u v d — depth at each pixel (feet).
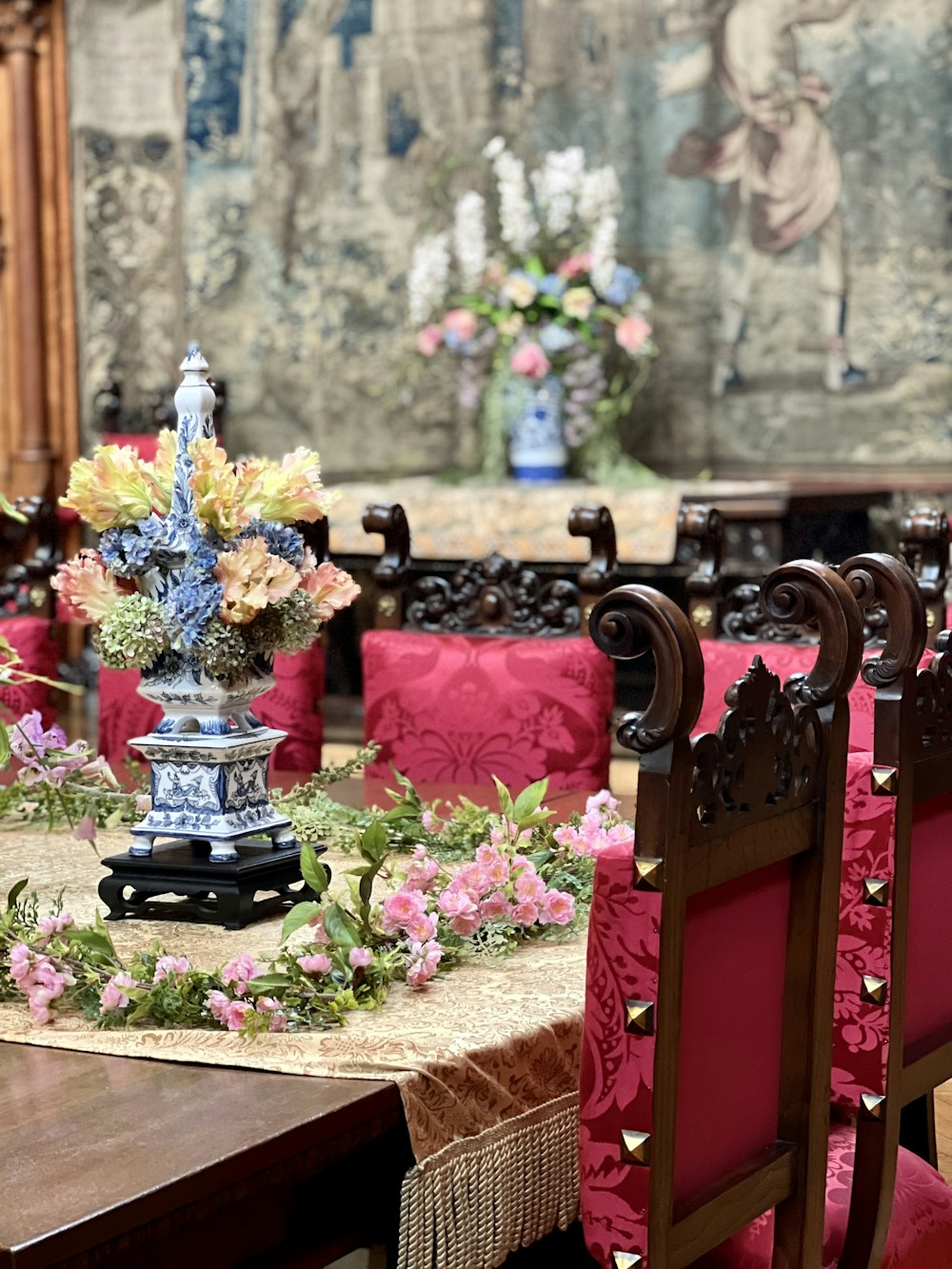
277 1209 4.88
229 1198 4.44
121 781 9.70
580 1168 4.89
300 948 6.00
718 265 24.77
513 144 25.39
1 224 26.73
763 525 21.38
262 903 6.81
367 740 10.93
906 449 24.09
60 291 27.09
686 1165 5.05
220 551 6.56
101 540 6.73
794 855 5.37
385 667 10.86
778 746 5.11
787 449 24.66
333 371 26.55
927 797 6.09
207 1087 4.95
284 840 6.93
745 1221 5.23
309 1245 4.98
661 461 25.09
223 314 26.96
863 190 24.06
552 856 7.07
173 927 6.63
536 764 10.47
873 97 23.90
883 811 5.84
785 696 5.12
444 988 5.86
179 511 6.57
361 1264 5.60
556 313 22.63
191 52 26.66
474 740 10.62
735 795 4.89
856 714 8.97
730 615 10.31
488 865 6.41
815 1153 5.50
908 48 23.70
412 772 10.79
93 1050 5.28
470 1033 5.35
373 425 26.40
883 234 24.02
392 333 26.20
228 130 26.66
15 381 26.91
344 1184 5.20
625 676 22.85
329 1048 5.20
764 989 5.36
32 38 26.50
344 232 26.35
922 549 10.11
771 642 10.11
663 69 24.71
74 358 27.22
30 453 26.81
